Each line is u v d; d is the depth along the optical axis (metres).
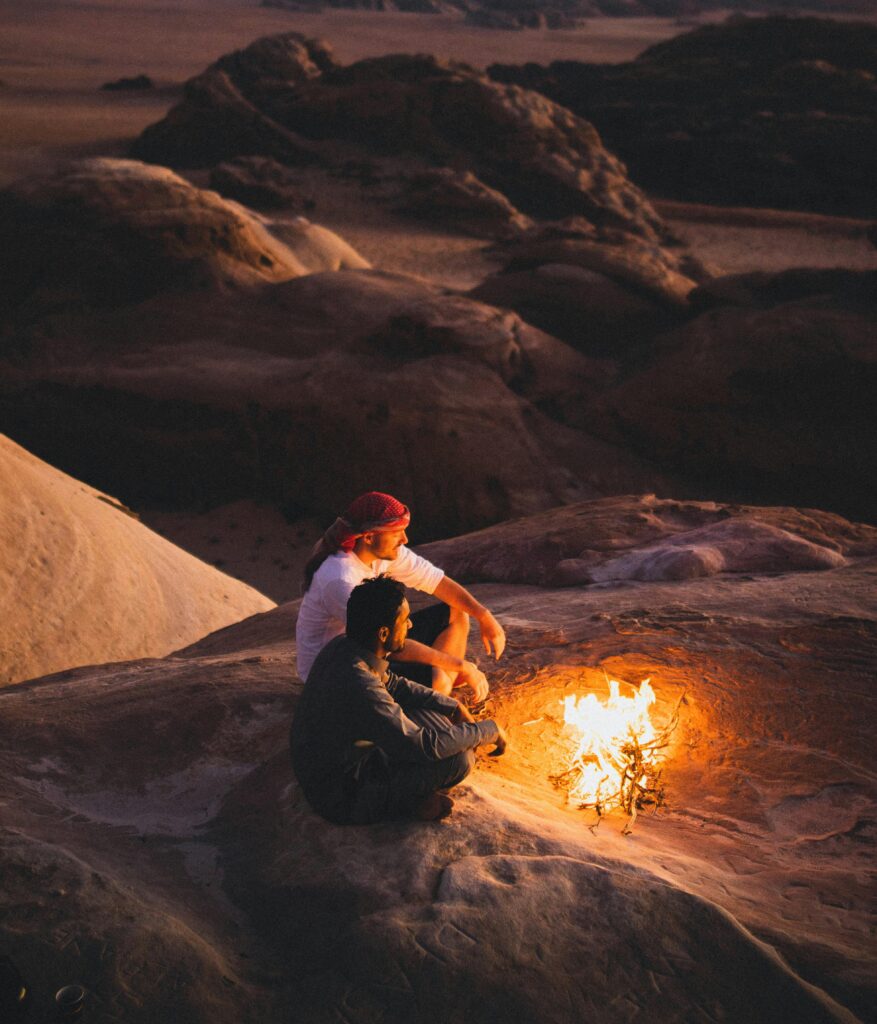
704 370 21.56
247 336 27.39
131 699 5.07
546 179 58.09
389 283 29.39
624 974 2.86
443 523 21.39
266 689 5.08
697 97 70.69
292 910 3.21
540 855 3.33
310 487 23.20
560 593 6.64
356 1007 2.79
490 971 2.86
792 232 56.66
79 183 29.53
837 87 66.62
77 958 2.87
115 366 26.22
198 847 3.77
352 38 154.62
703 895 3.26
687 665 4.92
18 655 10.52
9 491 11.86
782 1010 2.75
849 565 6.69
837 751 4.25
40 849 3.36
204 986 2.82
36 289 28.89
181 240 29.77
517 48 149.25
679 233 56.75
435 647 4.29
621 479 21.53
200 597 13.64
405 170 60.22
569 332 26.86
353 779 3.54
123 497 25.75
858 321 21.20
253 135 63.59
